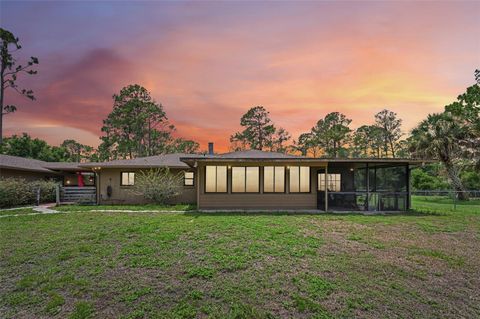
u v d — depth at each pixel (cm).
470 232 684
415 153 1895
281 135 3878
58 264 437
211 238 598
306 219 859
